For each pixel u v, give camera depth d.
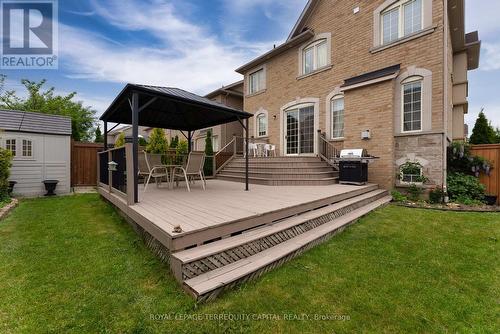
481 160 6.61
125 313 2.04
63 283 2.46
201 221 3.09
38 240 3.62
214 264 2.62
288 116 11.16
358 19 8.51
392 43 7.58
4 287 2.37
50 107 18.23
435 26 6.76
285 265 2.98
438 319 2.06
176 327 1.90
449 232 4.16
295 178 7.71
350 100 8.18
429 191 6.69
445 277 2.71
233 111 5.73
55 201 6.78
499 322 2.04
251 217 3.40
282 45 10.78
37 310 2.05
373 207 5.73
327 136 9.42
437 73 6.75
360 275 2.74
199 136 17.30
